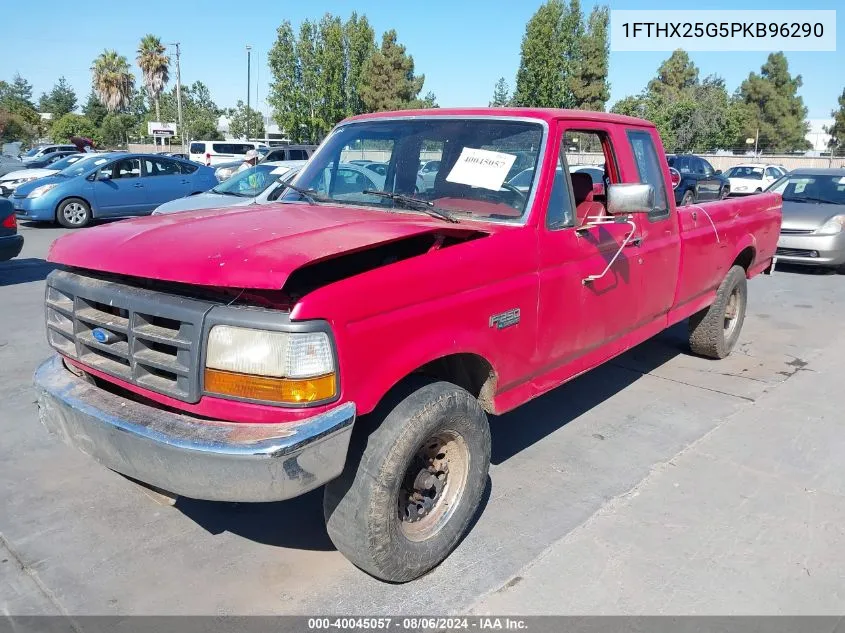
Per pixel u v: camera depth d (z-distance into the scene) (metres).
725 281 5.93
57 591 2.96
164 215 3.56
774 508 3.70
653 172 4.69
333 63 43.88
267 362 2.42
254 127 60.53
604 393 5.43
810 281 10.39
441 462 3.13
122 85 65.44
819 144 82.88
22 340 6.55
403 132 3.97
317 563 3.20
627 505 3.72
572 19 41.59
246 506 3.70
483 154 3.69
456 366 3.40
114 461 2.76
